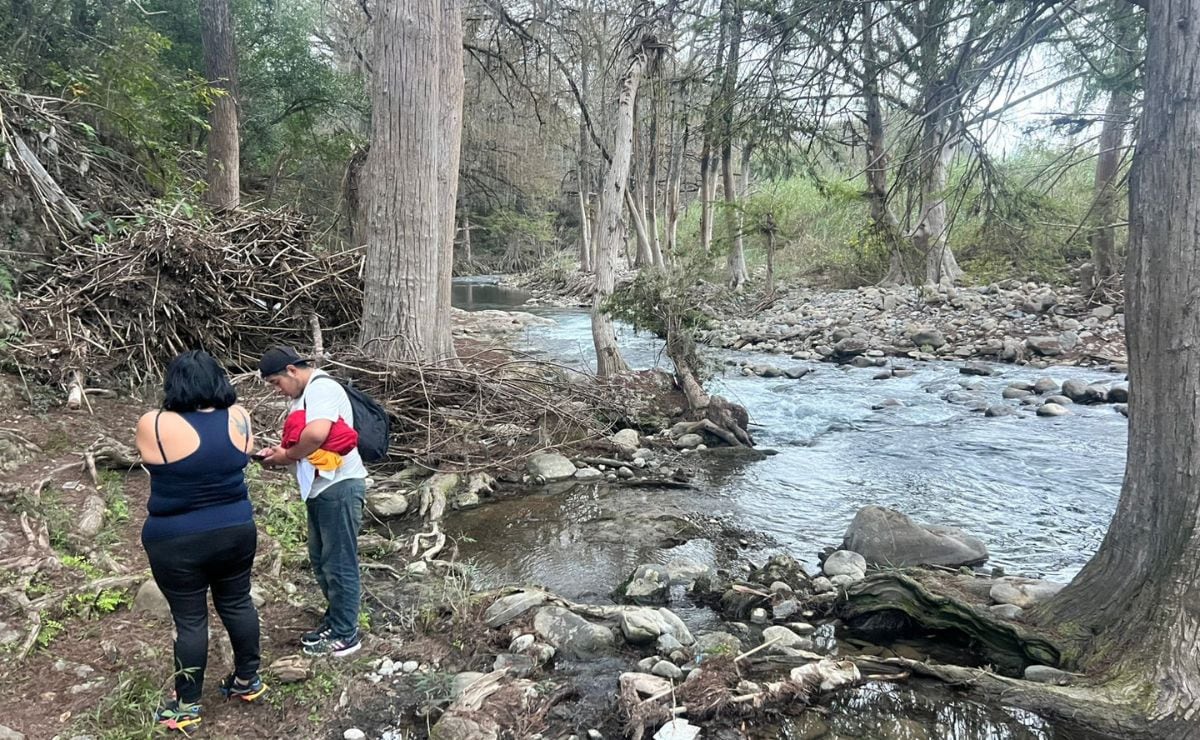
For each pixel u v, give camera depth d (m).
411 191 8.19
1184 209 3.17
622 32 13.17
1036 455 8.05
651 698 3.28
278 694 3.37
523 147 39.38
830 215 25.55
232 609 3.17
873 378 12.65
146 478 5.62
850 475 7.49
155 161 11.53
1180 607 3.09
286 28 20.59
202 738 3.03
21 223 7.89
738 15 7.83
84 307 7.38
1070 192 15.29
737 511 6.44
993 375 12.27
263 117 20.62
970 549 5.28
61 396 6.53
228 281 8.73
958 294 16.94
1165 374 3.25
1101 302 14.69
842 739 3.15
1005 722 3.21
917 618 4.08
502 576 5.03
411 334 8.33
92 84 10.85
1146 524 3.34
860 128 12.12
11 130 8.27
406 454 7.20
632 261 35.34
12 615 3.65
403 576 4.83
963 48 5.69
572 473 7.36
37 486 4.85
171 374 3.00
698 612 4.52
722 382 12.22
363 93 22.25
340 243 12.49
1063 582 4.86
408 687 3.53
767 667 3.64
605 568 5.21
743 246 28.25
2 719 2.98
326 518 3.62
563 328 18.95
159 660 3.47
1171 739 2.90
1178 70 3.17
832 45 6.63
